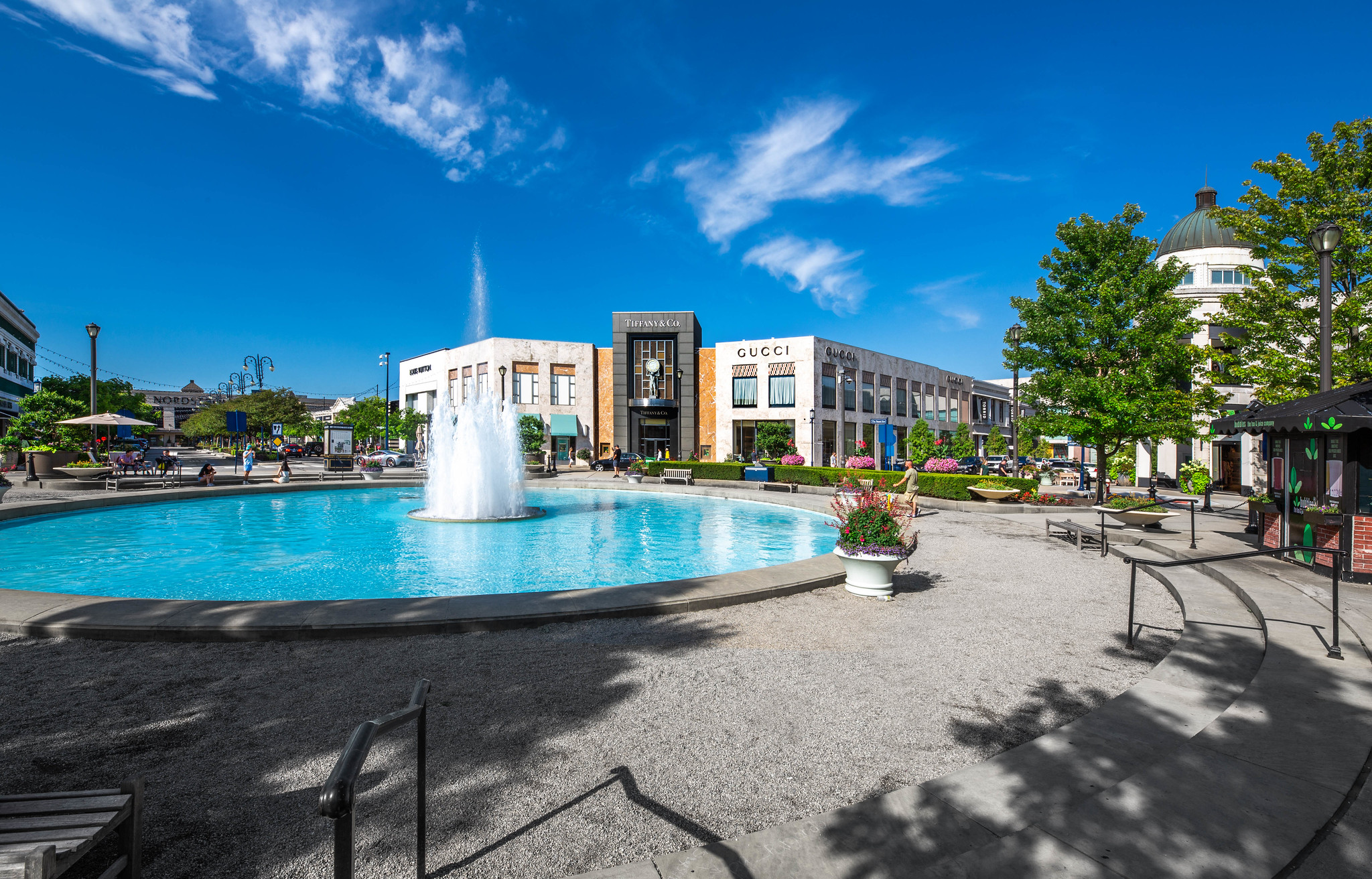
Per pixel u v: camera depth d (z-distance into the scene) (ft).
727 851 8.65
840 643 19.02
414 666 16.66
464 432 58.70
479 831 9.48
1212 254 101.40
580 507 65.41
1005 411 267.39
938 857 8.41
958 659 17.54
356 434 205.57
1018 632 20.20
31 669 16.22
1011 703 14.55
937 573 29.58
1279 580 24.75
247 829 9.51
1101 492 60.85
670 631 20.02
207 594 27.20
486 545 40.68
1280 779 10.14
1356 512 24.48
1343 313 43.50
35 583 28.94
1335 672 14.87
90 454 84.17
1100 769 10.78
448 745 12.30
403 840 9.24
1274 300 47.26
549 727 13.16
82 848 6.43
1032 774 10.63
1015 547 37.29
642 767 11.51
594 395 159.94
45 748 12.01
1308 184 44.80
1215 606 21.88
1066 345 60.34
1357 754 10.94
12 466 84.64
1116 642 19.17
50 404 84.94
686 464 95.91
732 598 23.11
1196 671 15.61
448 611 20.17
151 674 15.94
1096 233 58.95
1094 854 8.32
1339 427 24.23
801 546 41.39
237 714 13.65
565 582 30.30
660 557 36.86
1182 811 9.28
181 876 8.42
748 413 152.56
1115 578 28.81
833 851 8.62
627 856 8.91
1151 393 56.18
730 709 14.15
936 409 204.44
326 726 13.08
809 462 144.36
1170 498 72.08
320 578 30.32
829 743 12.53
